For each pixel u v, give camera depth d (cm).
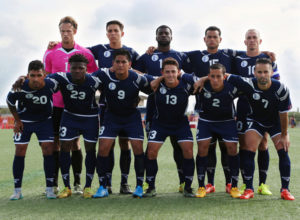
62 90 438
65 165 432
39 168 654
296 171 595
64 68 499
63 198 416
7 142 1288
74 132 439
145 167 463
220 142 475
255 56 511
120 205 371
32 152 935
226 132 437
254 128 432
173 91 433
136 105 450
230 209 348
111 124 438
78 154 468
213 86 418
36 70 408
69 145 436
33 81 410
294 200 391
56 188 471
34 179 545
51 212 341
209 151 469
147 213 333
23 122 431
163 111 440
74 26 506
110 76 436
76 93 430
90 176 432
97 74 443
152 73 526
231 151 430
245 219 309
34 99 421
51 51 509
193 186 497
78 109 439
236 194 417
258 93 416
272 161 732
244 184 466
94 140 441
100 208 357
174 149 474
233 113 443
